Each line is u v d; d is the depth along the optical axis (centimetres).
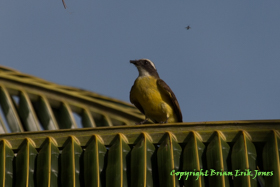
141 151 1125
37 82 1591
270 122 1145
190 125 1155
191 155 1116
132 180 1098
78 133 1162
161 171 1108
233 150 1115
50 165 1126
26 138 1158
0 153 1138
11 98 1515
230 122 1150
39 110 1538
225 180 1088
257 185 1089
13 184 1121
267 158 1110
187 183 1091
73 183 1105
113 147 1139
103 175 1120
